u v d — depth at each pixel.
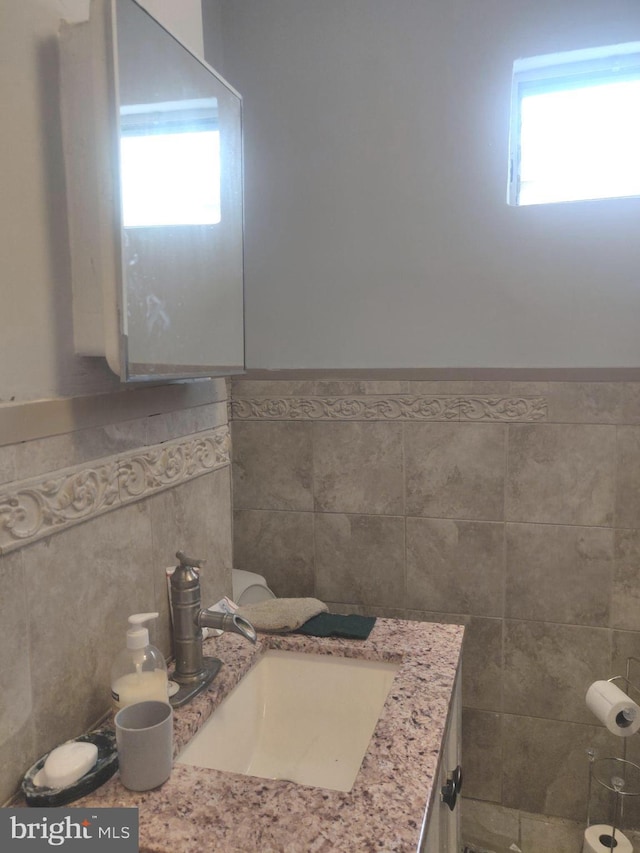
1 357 0.72
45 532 0.77
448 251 1.83
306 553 2.00
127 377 0.83
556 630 1.83
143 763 0.74
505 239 1.78
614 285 1.72
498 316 1.81
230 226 1.21
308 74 1.88
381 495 1.92
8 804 0.72
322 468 1.96
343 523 1.96
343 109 1.86
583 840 1.76
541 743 1.87
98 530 0.88
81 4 0.85
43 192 0.78
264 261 1.97
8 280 0.73
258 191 1.95
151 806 0.72
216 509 1.24
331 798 0.74
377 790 0.75
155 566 1.02
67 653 0.82
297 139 1.91
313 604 1.31
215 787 0.76
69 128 0.82
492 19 1.73
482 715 1.90
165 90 0.95
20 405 0.73
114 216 0.80
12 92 0.73
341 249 1.91
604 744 1.81
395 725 0.90
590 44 1.67
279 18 1.88
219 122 1.15
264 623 1.21
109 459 0.89
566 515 1.79
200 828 0.69
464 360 1.85
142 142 0.88
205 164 1.09
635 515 1.74
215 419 1.23
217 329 1.15
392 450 1.90
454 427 1.84
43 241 0.78
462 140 1.78
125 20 0.83
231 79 1.94
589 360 1.75
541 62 1.73
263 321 1.99
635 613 1.77
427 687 1.01
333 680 1.17
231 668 1.06
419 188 1.83
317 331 1.95
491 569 1.86
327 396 1.93
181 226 1.01
